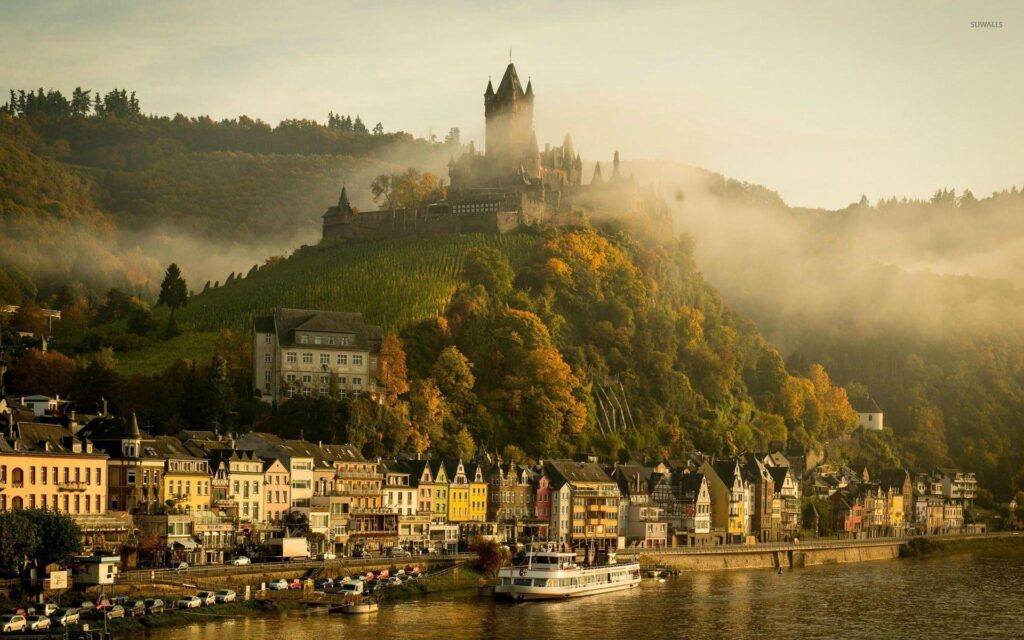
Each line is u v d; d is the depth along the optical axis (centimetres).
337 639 19575
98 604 19212
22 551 19212
